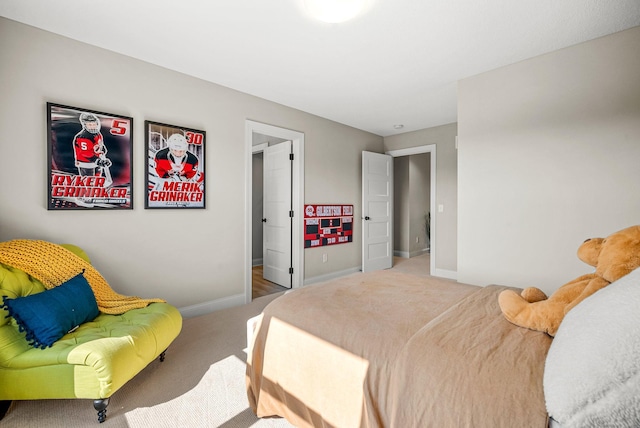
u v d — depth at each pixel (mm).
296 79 2943
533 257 2559
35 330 1473
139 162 2545
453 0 1798
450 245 4473
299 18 1971
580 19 2000
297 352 1331
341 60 2555
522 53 2451
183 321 2760
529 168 2562
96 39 2230
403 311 1395
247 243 3312
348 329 1243
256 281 4422
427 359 996
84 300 1756
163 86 2678
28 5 1837
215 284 3057
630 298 610
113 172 2395
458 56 2496
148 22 2020
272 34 2160
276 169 4270
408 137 5004
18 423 1454
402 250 6578
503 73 2682
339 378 1163
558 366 653
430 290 1747
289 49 2375
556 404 594
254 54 2455
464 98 2922
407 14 1931
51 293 1638
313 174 4098
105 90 2367
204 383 1812
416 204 6691
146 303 2053
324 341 1253
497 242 2748
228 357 2125
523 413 756
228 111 3139
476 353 984
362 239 4695
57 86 2154
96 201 2316
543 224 2504
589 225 2297
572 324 735
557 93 2416
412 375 980
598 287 1014
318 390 1227
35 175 2070
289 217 4039
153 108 2621
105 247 2373
